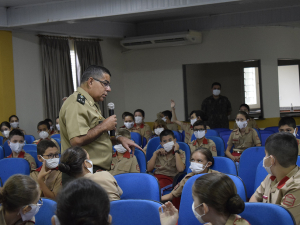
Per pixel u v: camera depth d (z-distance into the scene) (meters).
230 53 8.02
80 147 1.78
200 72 11.12
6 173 3.23
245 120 4.11
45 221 1.72
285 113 8.84
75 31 7.65
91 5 5.54
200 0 4.84
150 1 5.14
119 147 3.44
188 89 10.51
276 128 4.84
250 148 3.03
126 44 8.59
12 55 6.81
